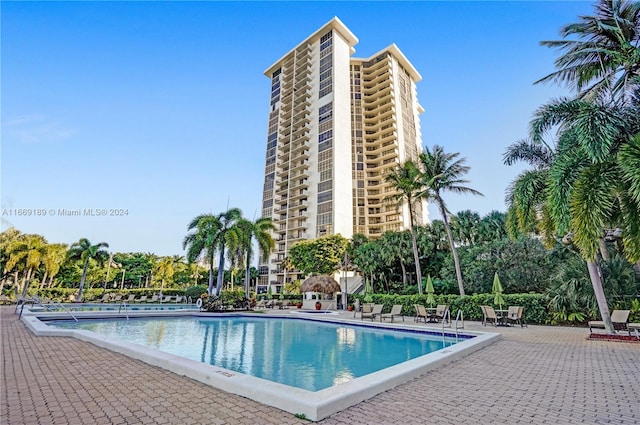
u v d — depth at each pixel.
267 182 73.62
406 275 39.84
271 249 30.88
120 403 4.21
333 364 8.59
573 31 13.05
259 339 12.85
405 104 76.81
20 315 16.33
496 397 4.60
